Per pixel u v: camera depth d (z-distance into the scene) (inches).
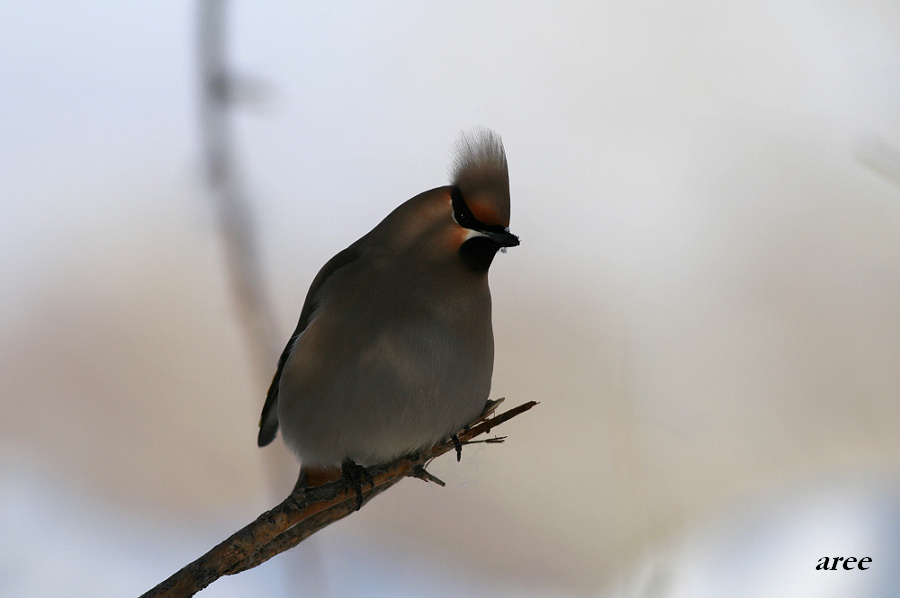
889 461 431.2
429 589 367.6
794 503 388.8
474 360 261.7
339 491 221.6
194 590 202.7
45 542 376.5
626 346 274.8
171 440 444.8
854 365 508.1
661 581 231.1
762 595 332.8
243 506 418.6
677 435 437.4
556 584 381.1
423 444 265.4
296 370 265.4
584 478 429.1
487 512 405.4
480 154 257.1
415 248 259.1
